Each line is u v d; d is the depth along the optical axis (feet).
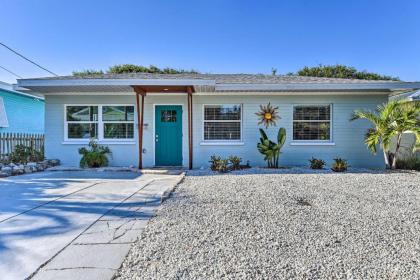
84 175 29.58
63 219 14.80
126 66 102.58
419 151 35.68
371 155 36.47
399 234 12.34
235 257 10.12
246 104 36.73
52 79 31.42
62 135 36.52
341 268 9.36
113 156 36.50
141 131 34.19
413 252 10.56
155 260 9.98
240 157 36.42
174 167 35.35
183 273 9.05
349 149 36.58
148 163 36.42
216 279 8.68
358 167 36.01
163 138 36.73
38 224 14.02
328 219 14.30
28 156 34.76
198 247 10.99
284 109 36.76
